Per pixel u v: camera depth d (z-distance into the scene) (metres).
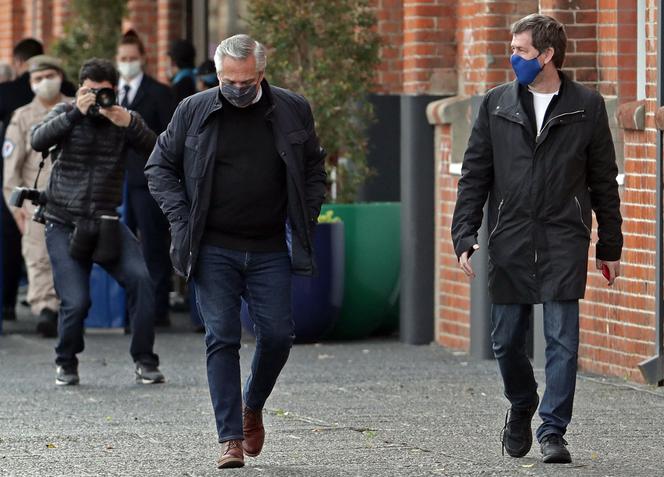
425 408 31.36
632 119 34.16
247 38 24.22
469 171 25.28
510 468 24.83
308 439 27.70
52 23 83.81
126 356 40.94
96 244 34.72
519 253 24.84
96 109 34.22
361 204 43.22
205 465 25.31
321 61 43.78
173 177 25.06
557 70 24.73
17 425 29.73
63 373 35.28
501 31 39.50
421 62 42.47
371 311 43.69
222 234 24.80
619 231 25.23
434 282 42.91
